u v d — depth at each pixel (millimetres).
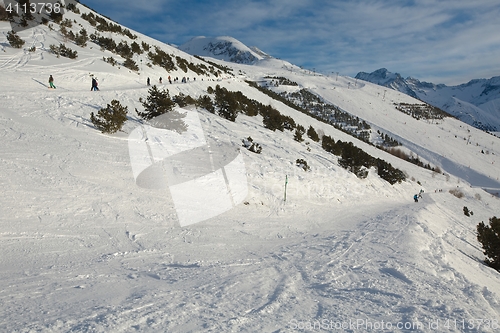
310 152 24359
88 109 16250
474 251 14789
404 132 146125
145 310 3393
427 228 13352
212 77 51125
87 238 6582
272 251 7648
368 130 138375
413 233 11281
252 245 8109
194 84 34188
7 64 20875
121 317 3139
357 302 4211
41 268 4848
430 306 4207
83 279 4492
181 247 7062
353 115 159000
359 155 24672
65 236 6430
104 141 13164
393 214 16109
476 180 107625
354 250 8102
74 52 27234
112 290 4090
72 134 12547
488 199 47250
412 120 170125
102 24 43438
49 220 6863
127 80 27109
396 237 10297
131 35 46969
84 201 8156
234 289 4445
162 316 3260
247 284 4750
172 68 39812
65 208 7539
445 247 10812
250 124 26312
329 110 154500
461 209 31234
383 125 151125
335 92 193875
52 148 10539
